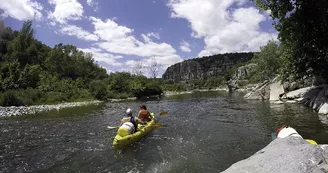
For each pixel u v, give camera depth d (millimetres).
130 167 5887
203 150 6988
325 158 3408
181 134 9172
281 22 14945
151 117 11344
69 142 8391
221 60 144125
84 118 14109
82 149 7547
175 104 22953
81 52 57344
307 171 3037
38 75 29500
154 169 5680
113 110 18688
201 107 18891
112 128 10789
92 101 29000
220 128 9914
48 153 7180
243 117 12328
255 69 48719
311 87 16984
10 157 6859
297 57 14227
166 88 61750
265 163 3594
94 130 10375
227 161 5996
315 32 13828
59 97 26234
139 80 42844
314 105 13203
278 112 12977
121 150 7355
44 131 10250
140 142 8180
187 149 7172
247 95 26875
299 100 16531
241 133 8773
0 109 17031
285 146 4051
